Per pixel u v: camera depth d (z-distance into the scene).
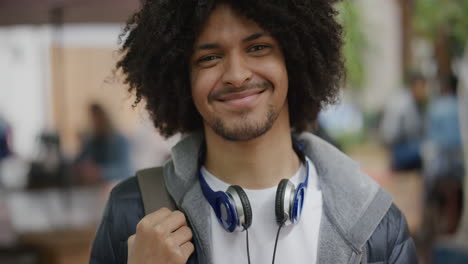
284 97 1.33
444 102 4.35
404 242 1.39
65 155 4.44
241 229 1.30
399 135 5.12
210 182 1.40
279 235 1.33
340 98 1.58
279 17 1.28
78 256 3.19
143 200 1.39
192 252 1.31
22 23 3.81
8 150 6.88
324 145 1.47
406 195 4.43
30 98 7.54
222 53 1.29
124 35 1.49
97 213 3.56
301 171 1.44
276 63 1.30
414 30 7.83
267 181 1.37
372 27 11.38
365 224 1.35
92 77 7.02
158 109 1.53
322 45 1.43
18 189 4.45
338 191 1.39
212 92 1.29
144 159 5.96
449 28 7.24
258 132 1.29
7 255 3.14
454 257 3.41
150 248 1.25
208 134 1.41
